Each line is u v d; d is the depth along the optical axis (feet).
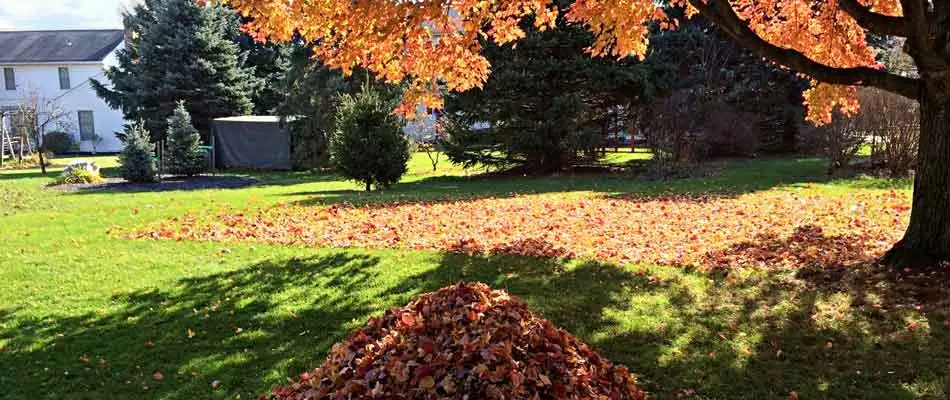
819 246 22.61
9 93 117.91
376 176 50.37
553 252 23.16
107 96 106.73
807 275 19.10
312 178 69.41
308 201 41.32
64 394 13.47
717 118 67.97
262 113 108.27
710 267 20.49
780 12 27.71
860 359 13.46
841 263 19.93
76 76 118.52
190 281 21.02
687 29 78.64
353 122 50.11
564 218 31.65
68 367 14.71
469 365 7.36
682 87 74.49
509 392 7.13
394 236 27.35
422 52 24.40
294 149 81.71
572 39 58.03
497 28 26.76
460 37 24.62
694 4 20.63
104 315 18.03
